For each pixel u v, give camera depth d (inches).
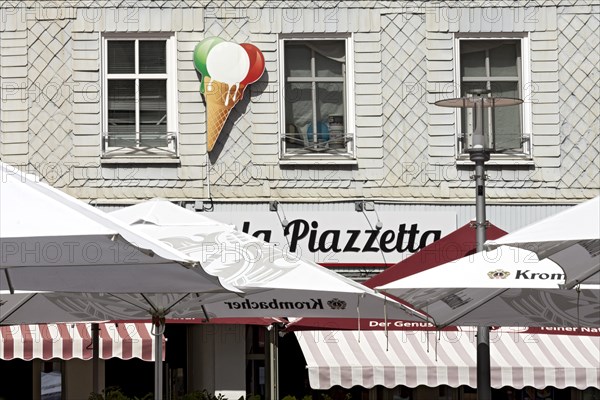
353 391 1139.9
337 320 825.5
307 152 1116.5
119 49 1115.9
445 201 1111.6
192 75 1111.6
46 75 1108.5
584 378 949.8
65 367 1131.9
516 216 1114.1
